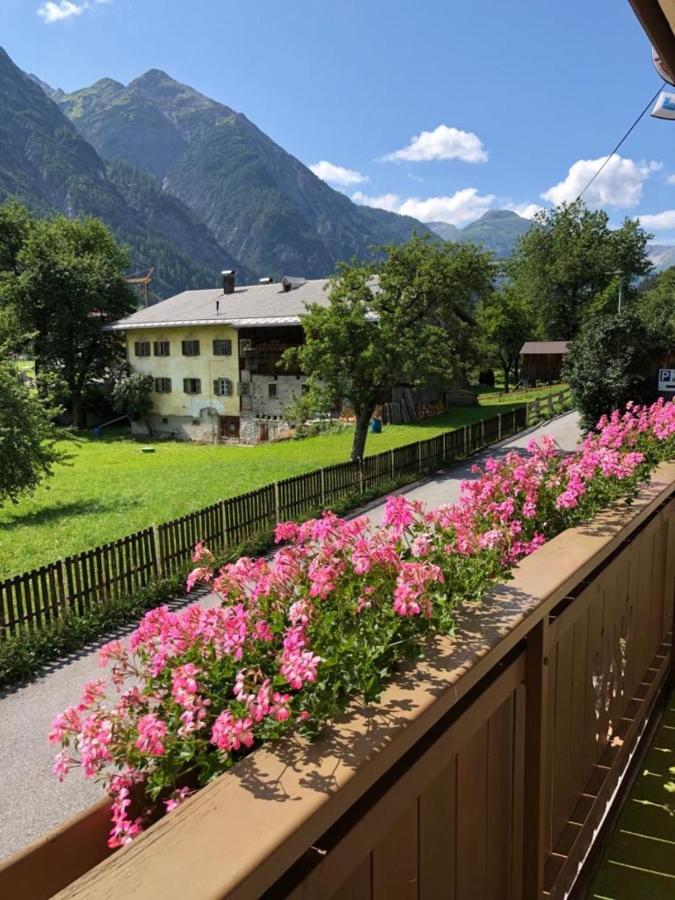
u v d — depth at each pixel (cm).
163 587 898
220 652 148
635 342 2048
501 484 321
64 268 3947
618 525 254
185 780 129
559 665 206
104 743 129
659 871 238
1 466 1420
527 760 184
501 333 4878
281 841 89
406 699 126
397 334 1842
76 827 113
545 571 199
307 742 114
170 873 83
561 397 3022
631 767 289
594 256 4909
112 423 4291
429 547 214
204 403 3700
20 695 653
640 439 427
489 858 171
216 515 1052
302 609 152
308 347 1830
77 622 777
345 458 2184
